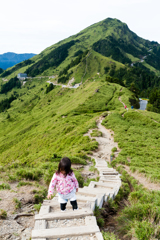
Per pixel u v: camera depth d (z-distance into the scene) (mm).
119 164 16109
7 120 146750
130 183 11359
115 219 5898
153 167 15695
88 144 22703
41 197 7141
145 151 20531
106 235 4164
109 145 23500
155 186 10570
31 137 57906
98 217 5484
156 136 27297
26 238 4219
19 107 195125
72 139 29609
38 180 9875
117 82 110625
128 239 4719
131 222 5066
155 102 76250
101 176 10586
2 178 9539
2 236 4215
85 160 16469
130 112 41312
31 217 5406
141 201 6531
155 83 178375
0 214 5070
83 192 6551
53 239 3602
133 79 183250
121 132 29297
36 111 150125
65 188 4293
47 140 42156
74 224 4055
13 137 87938
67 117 56688
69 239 3600
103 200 6500
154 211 5156
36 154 33719
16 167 14039
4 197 6668
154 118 37531
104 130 32688
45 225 3957
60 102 126688
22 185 8508
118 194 7719
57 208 4844
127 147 21625
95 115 51250
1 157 55219
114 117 39188
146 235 4281
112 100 68312
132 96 76125
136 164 15820
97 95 72938
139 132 29156
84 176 11914
